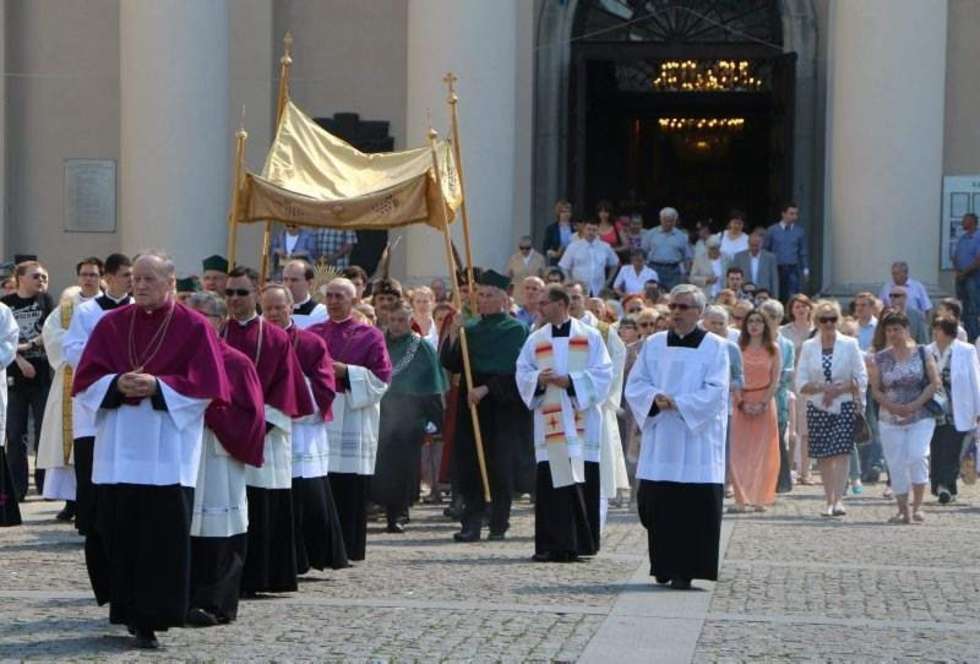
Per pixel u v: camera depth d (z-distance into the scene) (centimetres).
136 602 2273
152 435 2294
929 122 5391
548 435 3155
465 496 3456
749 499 4009
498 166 5459
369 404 3102
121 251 5834
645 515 2853
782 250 5450
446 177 3572
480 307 3494
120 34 5850
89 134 6053
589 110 6469
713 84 6769
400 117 6006
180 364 2323
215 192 5647
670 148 7512
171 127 5600
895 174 5375
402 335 3628
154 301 2320
